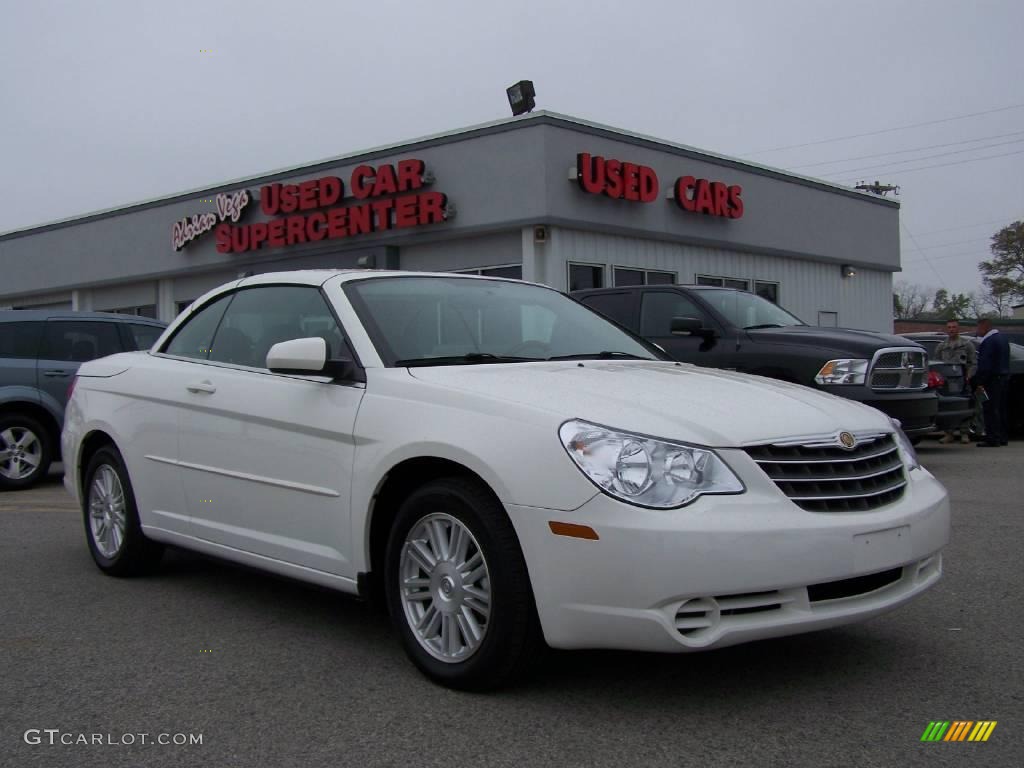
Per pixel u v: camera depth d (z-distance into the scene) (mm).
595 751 3180
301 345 4211
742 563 3248
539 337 4887
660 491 3307
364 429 4051
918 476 4047
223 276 23172
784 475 3469
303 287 4848
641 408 3604
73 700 3723
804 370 9328
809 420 3730
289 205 20641
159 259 24250
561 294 5613
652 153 19016
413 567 3926
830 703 3574
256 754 3211
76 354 10156
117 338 10484
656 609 3242
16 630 4645
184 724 3471
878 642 4285
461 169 17922
